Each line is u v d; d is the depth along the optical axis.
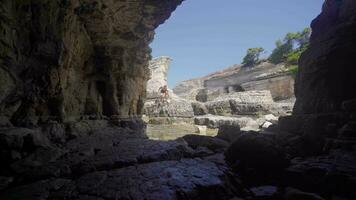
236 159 7.96
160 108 29.52
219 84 51.66
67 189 5.44
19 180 5.89
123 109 16.73
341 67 10.25
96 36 13.12
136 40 15.03
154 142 10.27
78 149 8.75
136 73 18.25
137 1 11.48
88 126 12.38
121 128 14.84
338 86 10.33
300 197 5.66
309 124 10.48
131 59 16.86
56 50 9.31
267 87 39.72
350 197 5.56
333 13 12.95
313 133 9.98
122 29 13.42
